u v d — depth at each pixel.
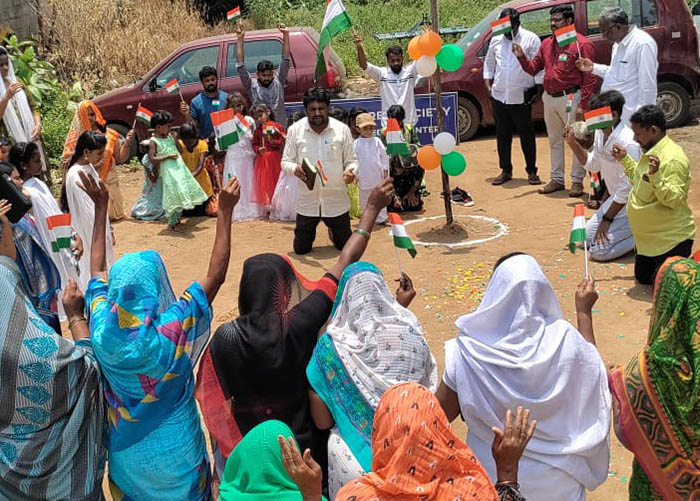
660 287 3.35
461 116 13.33
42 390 3.28
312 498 2.79
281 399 3.47
